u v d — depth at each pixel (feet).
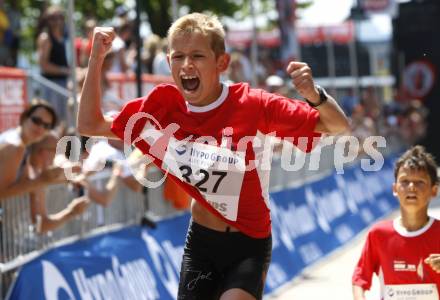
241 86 18.94
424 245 21.29
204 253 19.83
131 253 29.19
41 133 25.61
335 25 94.84
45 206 25.64
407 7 104.58
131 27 51.55
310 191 52.65
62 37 43.65
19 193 24.27
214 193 18.98
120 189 30.32
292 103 18.31
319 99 17.06
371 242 21.97
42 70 42.70
